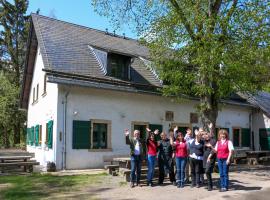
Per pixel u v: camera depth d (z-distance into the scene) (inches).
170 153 516.1
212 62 581.3
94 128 763.4
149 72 909.2
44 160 804.6
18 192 458.3
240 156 910.4
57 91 722.8
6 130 1681.8
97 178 569.6
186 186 496.1
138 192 453.7
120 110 801.6
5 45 1690.5
